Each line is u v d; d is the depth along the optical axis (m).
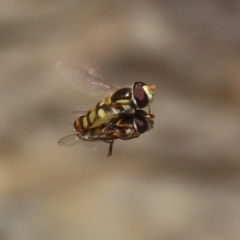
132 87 0.13
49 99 0.26
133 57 0.28
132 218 0.20
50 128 0.25
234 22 0.30
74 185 0.22
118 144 0.23
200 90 0.26
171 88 0.26
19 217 0.20
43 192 0.22
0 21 0.31
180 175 0.22
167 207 0.21
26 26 0.31
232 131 0.24
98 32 0.29
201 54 0.28
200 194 0.21
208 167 0.22
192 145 0.23
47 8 0.32
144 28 0.29
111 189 0.21
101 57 0.28
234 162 0.23
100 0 0.31
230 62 0.28
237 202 0.21
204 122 0.25
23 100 0.26
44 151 0.23
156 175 0.22
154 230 0.20
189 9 0.30
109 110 0.13
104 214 0.21
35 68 0.28
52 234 0.20
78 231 0.20
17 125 0.25
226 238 0.20
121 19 0.30
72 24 0.30
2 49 0.30
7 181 0.22
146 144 0.23
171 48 0.28
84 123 0.13
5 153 0.23
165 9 0.30
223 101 0.26
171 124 0.24
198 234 0.20
